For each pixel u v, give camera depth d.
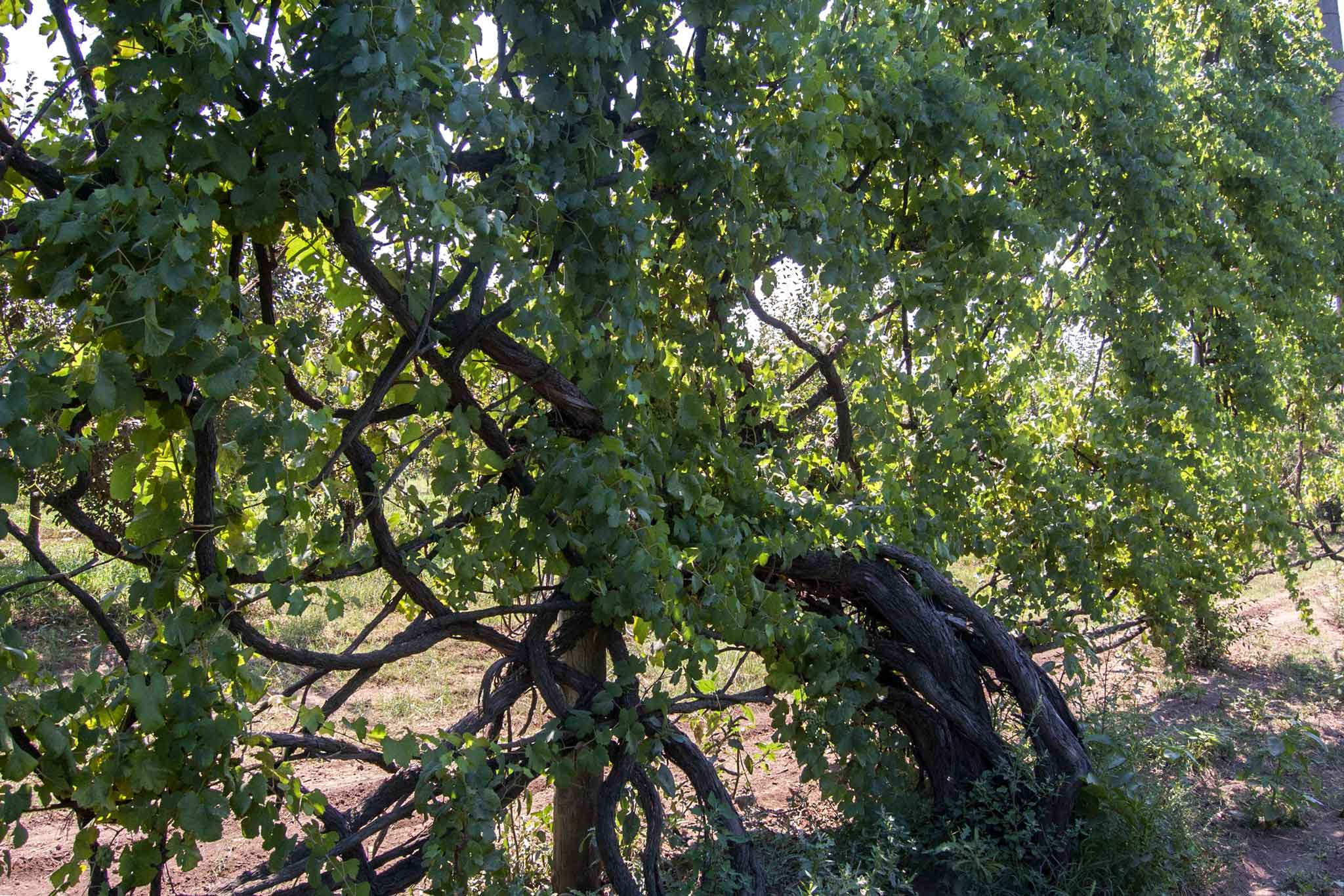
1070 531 5.43
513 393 3.19
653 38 3.18
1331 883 4.04
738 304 3.69
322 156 2.46
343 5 2.33
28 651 2.17
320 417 2.50
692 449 3.51
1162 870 3.87
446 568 3.21
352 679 2.92
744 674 6.34
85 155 2.33
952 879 3.83
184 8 2.23
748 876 3.34
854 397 4.48
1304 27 9.57
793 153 3.53
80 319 2.12
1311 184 8.91
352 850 2.93
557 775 3.11
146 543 2.53
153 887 2.46
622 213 3.10
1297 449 9.38
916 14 4.36
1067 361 5.69
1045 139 5.08
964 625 4.15
